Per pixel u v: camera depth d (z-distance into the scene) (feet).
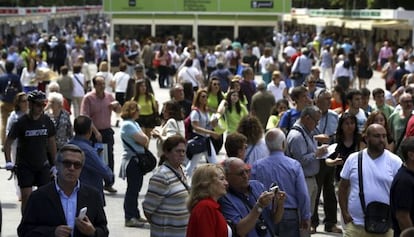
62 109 96.89
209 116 119.65
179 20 388.98
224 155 138.21
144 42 355.97
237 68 237.04
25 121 85.46
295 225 67.31
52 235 51.29
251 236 59.52
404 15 392.27
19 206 104.27
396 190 59.77
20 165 85.92
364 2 535.60
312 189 83.15
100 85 108.88
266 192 56.49
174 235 63.67
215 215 52.80
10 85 146.82
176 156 64.03
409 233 42.45
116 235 89.45
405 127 98.12
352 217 66.80
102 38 429.38
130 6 386.73
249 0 385.09
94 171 75.61
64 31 582.76
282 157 68.18
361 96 99.60
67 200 52.60
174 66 280.92
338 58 260.62
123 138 92.38
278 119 113.70
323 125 94.38
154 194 63.77
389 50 344.49
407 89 114.32
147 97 127.24
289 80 236.43
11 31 565.94
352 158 67.05
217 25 388.98
